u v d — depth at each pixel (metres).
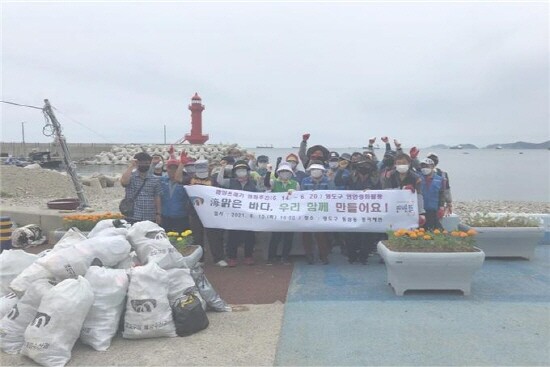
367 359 4.36
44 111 13.19
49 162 50.94
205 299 5.59
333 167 9.62
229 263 7.86
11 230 9.91
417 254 5.99
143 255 5.57
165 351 4.58
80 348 4.67
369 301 5.93
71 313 4.43
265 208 7.80
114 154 70.62
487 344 4.62
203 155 59.34
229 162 9.22
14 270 5.54
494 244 7.96
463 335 4.83
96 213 11.15
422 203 7.77
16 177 22.86
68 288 4.52
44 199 19.59
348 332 4.96
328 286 6.65
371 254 8.71
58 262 4.97
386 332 4.94
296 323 5.23
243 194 7.92
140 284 4.90
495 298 5.97
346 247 8.50
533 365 4.20
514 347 4.55
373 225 7.66
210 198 7.86
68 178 24.61
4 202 18.05
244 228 7.77
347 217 7.70
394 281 6.24
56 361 4.30
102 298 4.77
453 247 6.19
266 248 8.53
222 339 4.85
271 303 5.96
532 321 5.18
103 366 4.29
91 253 5.14
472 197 25.41
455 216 8.92
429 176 7.96
